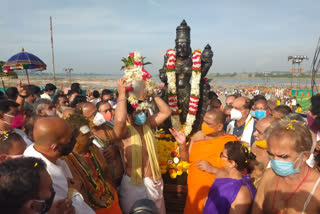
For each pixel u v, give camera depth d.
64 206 1.47
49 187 1.27
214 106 5.39
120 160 2.89
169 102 4.29
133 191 2.58
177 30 4.42
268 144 1.58
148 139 2.73
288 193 1.57
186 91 4.55
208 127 2.68
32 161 1.23
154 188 2.66
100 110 3.45
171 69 4.26
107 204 2.07
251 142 3.67
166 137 4.39
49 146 1.59
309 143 1.49
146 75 2.69
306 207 1.49
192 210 2.49
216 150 2.53
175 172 3.54
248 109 3.82
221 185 2.17
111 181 2.38
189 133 4.42
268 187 1.72
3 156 1.80
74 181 1.86
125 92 2.57
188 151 2.89
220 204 2.10
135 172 2.56
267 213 1.71
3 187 1.08
